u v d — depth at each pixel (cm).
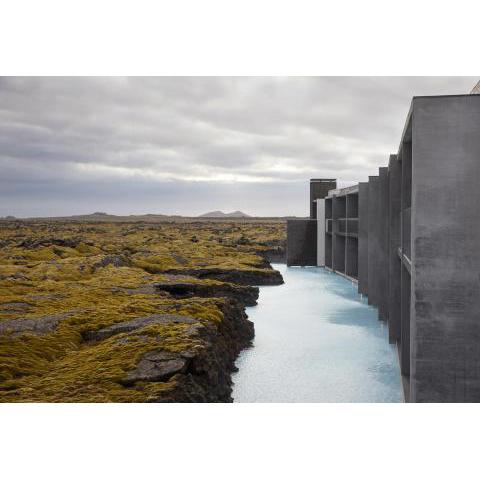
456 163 955
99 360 1320
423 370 973
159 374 1191
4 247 4312
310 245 4806
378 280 2559
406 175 1461
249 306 2825
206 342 1437
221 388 1377
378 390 1462
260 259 4475
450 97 954
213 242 6606
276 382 1542
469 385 960
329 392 1449
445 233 959
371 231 2681
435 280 966
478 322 956
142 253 4197
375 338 2072
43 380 1191
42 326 1695
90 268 3247
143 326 1658
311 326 2309
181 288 2777
